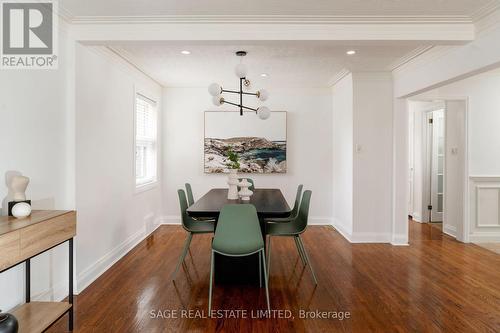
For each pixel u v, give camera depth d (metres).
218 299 2.59
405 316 2.32
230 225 2.38
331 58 3.68
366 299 2.59
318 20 2.58
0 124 1.93
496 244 4.23
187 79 4.79
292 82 4.95
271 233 3.02
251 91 5.28
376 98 4.27
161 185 5.32
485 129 4.34
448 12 2.45
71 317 2.11
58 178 2.54
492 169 4.36
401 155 4.22
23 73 2.14
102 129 3.19
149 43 2.73
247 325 2.19
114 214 3.47
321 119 5.29
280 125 5.26
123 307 2.44
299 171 5.32
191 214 2.65
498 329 2.14
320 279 3.01
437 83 3.23
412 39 2.64
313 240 4.40
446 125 4.84
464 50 2.78
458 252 3.87
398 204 4.22
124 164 3.75
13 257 1.56
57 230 1.93
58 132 2.54
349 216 4.43
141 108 4.54
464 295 2.67
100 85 3.14
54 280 2.48
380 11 2.44
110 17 2.53
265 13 2.47
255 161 5.28
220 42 2.70
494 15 2.42
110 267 3.30
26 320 1.85
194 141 5.32
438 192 5.69
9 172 2.01
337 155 5.05
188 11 2.44
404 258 3.64
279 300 2.58
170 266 3.34
